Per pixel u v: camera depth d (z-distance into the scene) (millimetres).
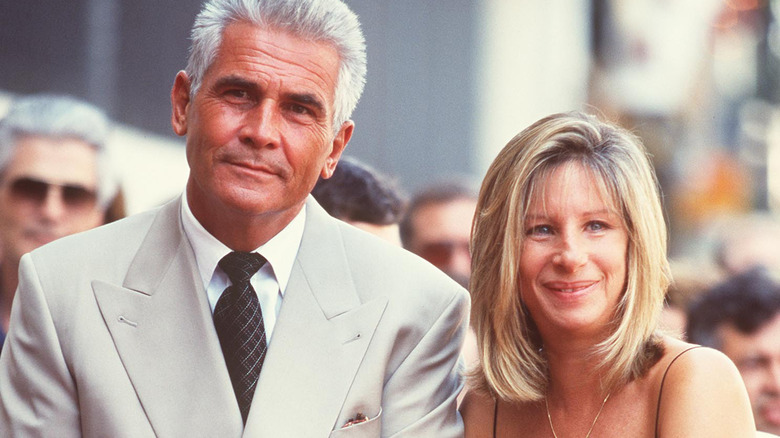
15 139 9367
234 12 6301
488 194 7141
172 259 6691
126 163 13883
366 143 17281
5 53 13180
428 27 18344
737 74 26531
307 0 6344
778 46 26828
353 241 7098
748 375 10109
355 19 6680
